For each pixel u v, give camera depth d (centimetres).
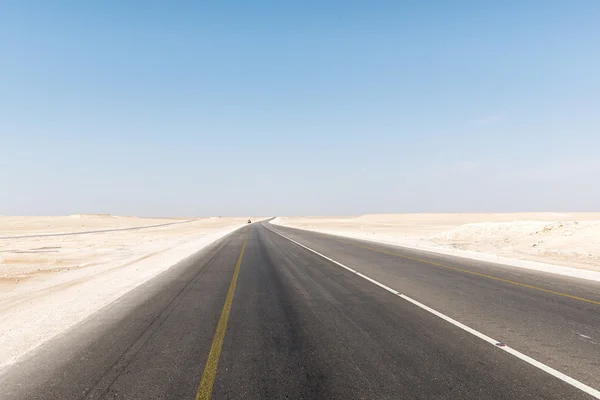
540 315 721
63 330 671
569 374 445
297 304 848
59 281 1346
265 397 393
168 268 1565
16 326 715
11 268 1755
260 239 3456
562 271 1292
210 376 450
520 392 399
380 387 414
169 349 551
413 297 903
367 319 708
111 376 457
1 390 426
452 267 1440
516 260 1619
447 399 385
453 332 618
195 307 834
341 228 6500
